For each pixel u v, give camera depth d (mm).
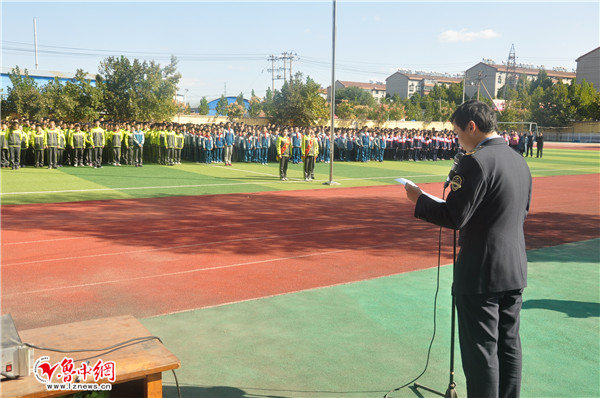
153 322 4887
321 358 4098
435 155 32844
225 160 25141
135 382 3010
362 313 5180
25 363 2502
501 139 2846
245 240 8703
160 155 24578
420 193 2889
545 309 5316
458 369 3949
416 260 7516
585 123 77125
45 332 3029
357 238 9055
